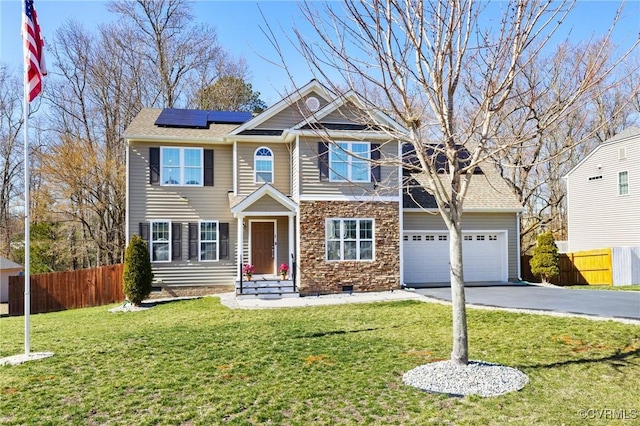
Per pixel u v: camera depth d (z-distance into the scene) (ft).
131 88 102.99
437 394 19.63
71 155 87.81
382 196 58.08
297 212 56.75
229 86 111.55
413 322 37.01
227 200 62.85
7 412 19.39
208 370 24.67
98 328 40.37
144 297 54.70
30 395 21.47
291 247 58.08
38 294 61.31
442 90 20.15
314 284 55.88
